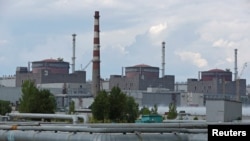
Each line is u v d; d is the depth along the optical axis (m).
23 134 50.88
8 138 52.88
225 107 71.75
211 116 72.94
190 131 45.31
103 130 42.22
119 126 51.31
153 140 43.03
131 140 42.06
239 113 74.75
